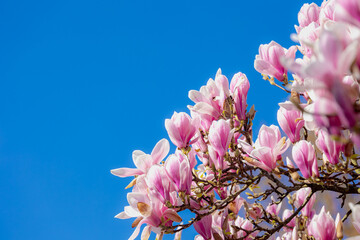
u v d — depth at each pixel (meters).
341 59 1.58
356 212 2.17
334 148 3.28
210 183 3.98
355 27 1.89
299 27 5.19
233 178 4.04
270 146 3.81
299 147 3.61
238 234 4.65
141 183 3.67
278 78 4.20
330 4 3.64
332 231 3.78
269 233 4.13
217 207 3.81
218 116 4.36
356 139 1.74
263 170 4.00
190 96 4.38
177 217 3.55
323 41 1.58
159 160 3.79
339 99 1.64
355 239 2.30
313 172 3.58
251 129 4.42
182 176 3.58
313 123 3.24
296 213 4.08
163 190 3.54
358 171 3.34
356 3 1.86
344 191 3.85
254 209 4.83
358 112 1.65
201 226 4.03
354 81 2.46
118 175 3.73
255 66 4.26
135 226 3.53
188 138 4.05
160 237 3.57
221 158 3.94
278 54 4.18
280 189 7.88
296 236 4.30
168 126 4.02
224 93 4.32
